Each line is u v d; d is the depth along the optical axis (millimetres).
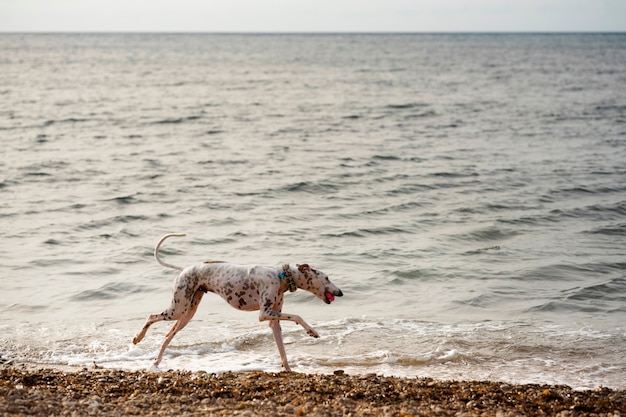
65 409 7922
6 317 12602
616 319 12859
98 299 13719
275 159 30484
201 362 10625
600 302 13812
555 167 28391
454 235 18891
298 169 28031
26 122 42281
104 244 17625
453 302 13781
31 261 16062
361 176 26734
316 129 40875
